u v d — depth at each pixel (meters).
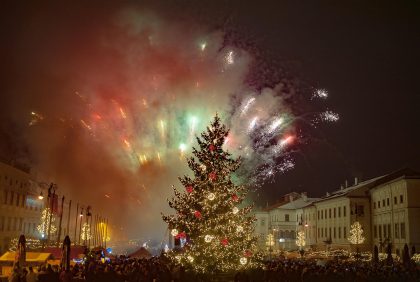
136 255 49.44
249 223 32.62
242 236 31.80
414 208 66.12
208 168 32.00
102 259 40.47
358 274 29.31
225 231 31.16
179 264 30.61
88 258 36.81
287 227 121.38
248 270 32.12
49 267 25.33
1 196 64.69
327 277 29.77
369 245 80.56
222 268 31.06
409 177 66.94
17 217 71.69
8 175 67.50
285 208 122.31
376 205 79.62
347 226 83.31
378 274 30.17
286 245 119.81
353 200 82.69
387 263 45.31
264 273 32.16
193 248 31.39
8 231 67.50
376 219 79.25
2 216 65.19
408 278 30.56
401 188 68.69
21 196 73.75
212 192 31.25
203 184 31.61
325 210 96.94
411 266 39.00
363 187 83.25
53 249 42.31
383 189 75.88
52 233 77.62
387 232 73.81
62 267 28.38
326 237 95.25
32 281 24.92
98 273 27.39
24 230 75.31
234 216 31.84
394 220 70.88
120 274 27.66
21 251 26.89
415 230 65.44
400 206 68.81
